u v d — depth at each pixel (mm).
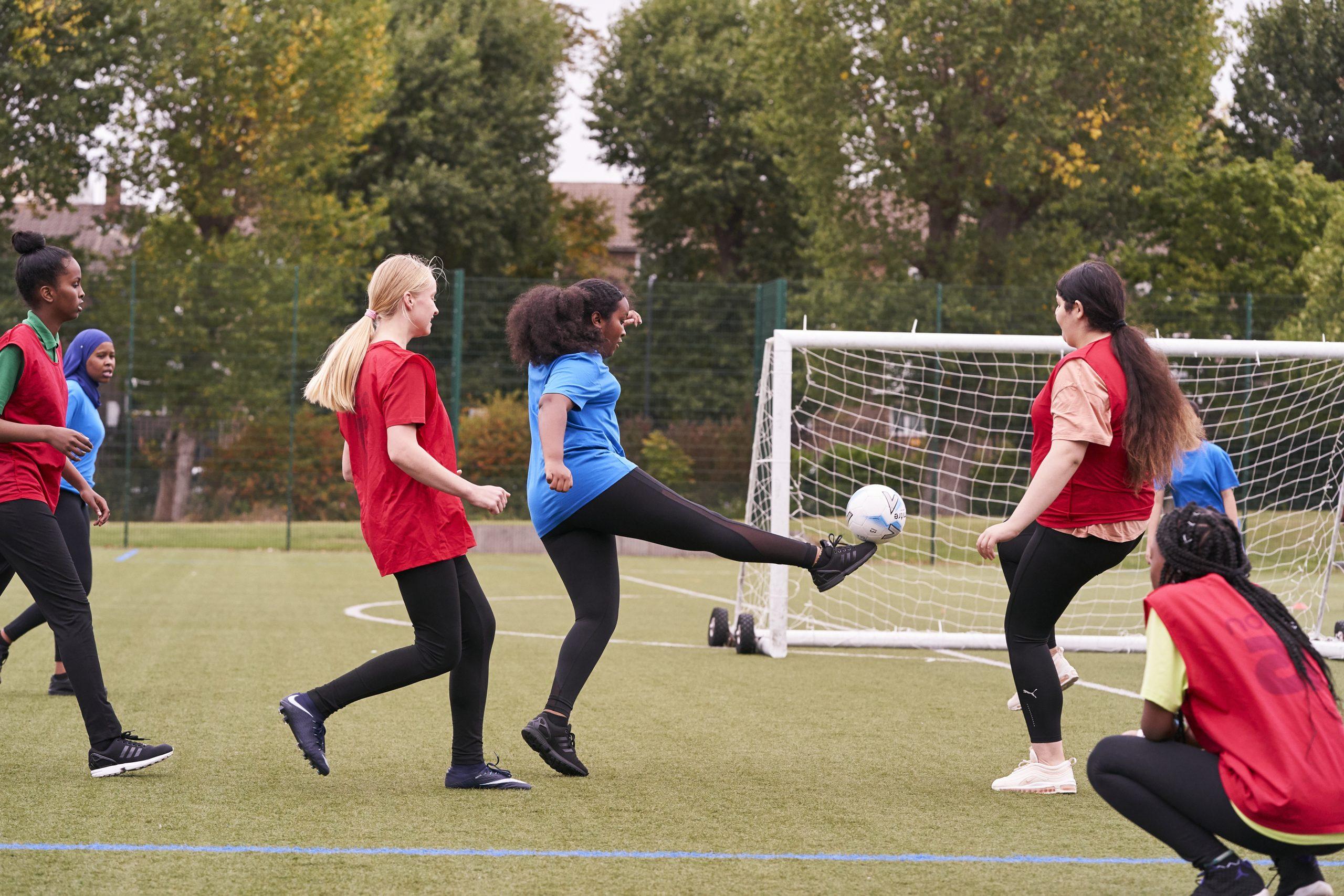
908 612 11430
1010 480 16000
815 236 25922
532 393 4383
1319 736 2529
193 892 2926
